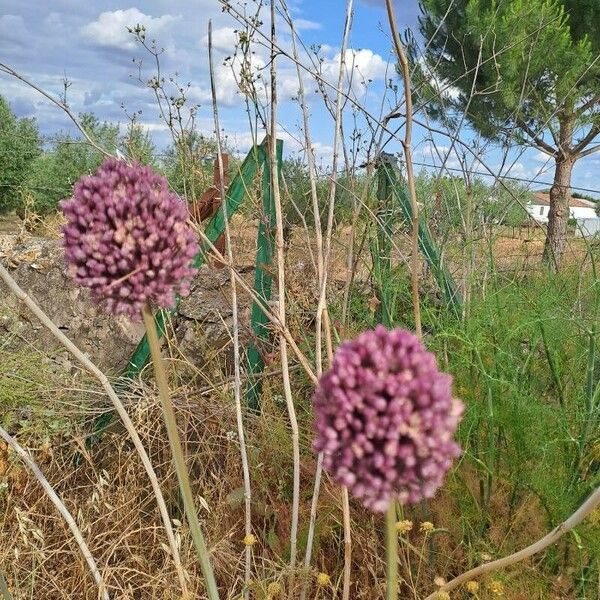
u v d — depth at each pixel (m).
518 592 2.05
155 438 3.07
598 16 9.84
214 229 3.26
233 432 2.93
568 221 3.73
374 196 3.36
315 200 2.29
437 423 1.06
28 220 4.25
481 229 3.26
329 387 1.09
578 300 2.78
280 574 2.16
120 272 1.40
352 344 1.12
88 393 3.28
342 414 1.07
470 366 2.46
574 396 2.40
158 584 2.36
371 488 1.08
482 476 2.34
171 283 1.44
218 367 3.35
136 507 2.70
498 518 2.31
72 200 1.42
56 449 3.06
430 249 3.14
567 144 7.46
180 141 3.30
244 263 4.14
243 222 4.02
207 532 2.63
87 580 2.50
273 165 2.29
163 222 1.41
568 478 2.18
